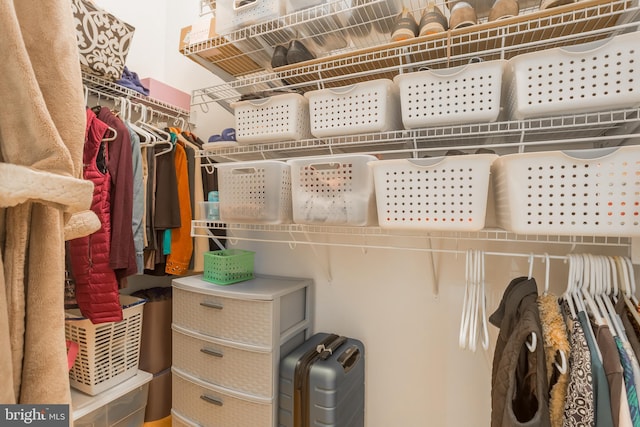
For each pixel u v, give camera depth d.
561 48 0.79
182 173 1.57
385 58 1.07
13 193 0.40
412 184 0.91
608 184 0.71
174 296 1.46
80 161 0.51
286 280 1.55
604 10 0.84
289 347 1.35
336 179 1.06
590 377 0.64
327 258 1.54
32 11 0.46
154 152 1.50
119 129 1.29
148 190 1.46
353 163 1.04
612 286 0.79
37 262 0.47
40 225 0.47
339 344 1.34
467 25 0.95
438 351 1.32
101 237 1.19
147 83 1.74
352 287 1.49
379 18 1.17
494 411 0.74
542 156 0.77
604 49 0.76
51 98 0.47
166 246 1.51
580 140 0.90
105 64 1.38
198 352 1.36
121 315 1.21
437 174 0.88
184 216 1.56
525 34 0.96
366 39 1.31
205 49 1.35
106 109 1.36
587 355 0.65
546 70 0.81
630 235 0.70
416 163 0.90
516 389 0.74
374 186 1.03
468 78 0.90
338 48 1.36
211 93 1.52
